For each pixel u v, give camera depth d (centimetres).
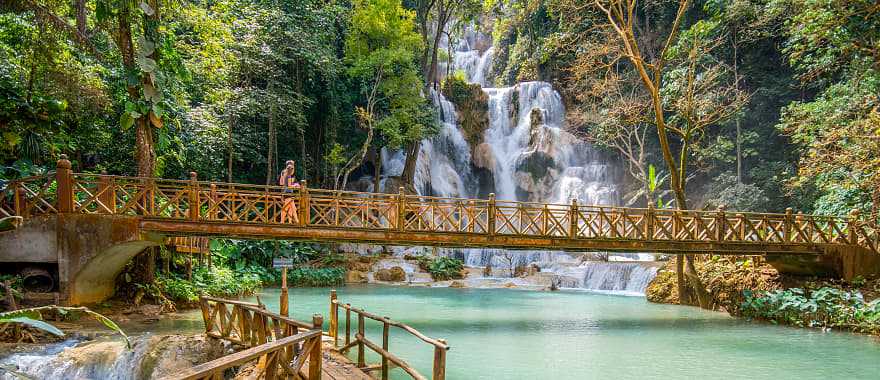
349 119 2586
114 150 1609
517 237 1178
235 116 2020
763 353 928
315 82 2444
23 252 961
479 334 1063
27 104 1196
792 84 2194
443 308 1405
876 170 1288
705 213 1298
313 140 2620
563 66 2994
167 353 763
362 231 1095
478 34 3925
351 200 1107
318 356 527
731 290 1379
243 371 667
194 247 1359
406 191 2534
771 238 1315
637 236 1266
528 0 2658
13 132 1194
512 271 2148
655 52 2653
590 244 1218
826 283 1271
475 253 2353
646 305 1500
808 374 802
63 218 969
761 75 2377
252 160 2302
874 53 1378
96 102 1350
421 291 1800
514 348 945
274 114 2175
